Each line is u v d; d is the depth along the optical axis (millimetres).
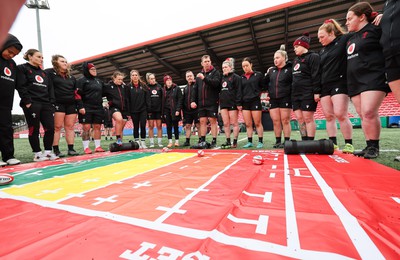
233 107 4988
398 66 2324
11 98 3496
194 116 6172
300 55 4008
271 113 4734
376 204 1366
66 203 1583
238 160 3141
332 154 3262
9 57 3229
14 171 2818
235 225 1161
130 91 5898
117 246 1006
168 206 1455
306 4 10531
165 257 918
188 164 2982
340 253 911
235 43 13836
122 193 1775
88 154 4648
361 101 2834
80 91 4879
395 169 2279
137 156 3969
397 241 981
